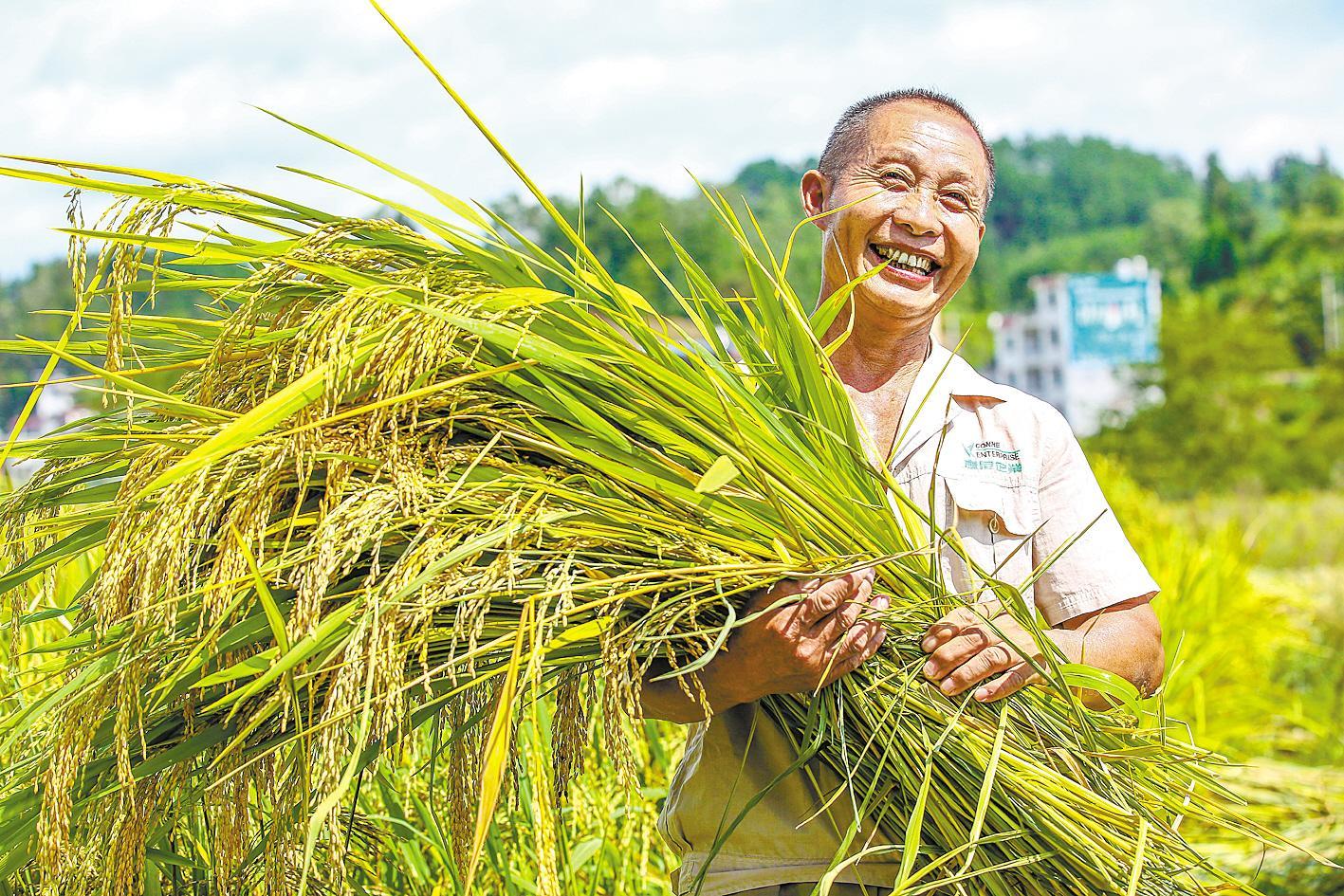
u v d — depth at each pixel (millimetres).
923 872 1859
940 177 2420
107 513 1857
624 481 1949
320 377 1650
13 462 1949
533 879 2969
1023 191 144000
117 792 1779
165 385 1993
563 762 2031
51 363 1757
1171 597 6836
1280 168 149250
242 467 1729
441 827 2832
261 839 2053
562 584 1747
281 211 1910
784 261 2176
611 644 1794
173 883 2160
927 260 2436
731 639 2016
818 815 2172
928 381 2445
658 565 1910
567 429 1956
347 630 1666
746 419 2041
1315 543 15609
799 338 2133
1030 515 2381
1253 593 8000
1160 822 2207
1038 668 2033
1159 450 44281
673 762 3529
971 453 2402
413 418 1824
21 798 1801
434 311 1721
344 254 1911
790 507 2033
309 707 1718
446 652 1863
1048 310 82312
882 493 2172
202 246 1840
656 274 2148
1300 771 5840
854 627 1991
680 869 2355
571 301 1921
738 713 2285
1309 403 48188
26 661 2820
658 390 2004
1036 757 2119
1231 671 6965
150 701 1771
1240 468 42406
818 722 2129
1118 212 143000
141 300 1939
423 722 1919
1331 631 8820
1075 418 76625
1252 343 49688
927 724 2074
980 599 2309
